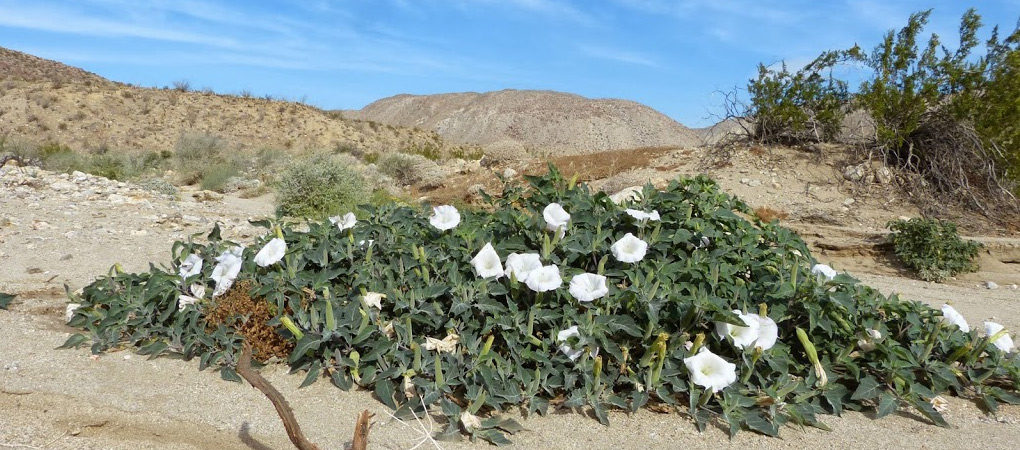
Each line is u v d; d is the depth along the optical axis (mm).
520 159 15328
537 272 3090
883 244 8219
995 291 6867
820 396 3133
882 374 3324
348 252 3602
